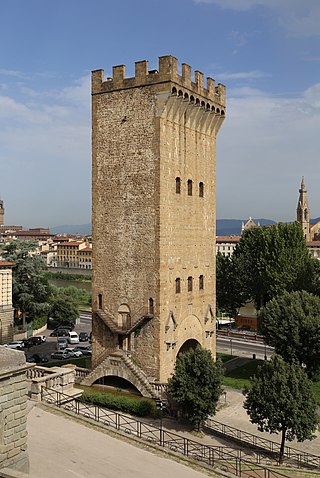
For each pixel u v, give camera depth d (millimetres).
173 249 50875
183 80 50625
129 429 38688
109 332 51750
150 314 49281
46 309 91625
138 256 50250
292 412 37375
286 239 91562
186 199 53094
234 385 57906
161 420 44531
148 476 26969
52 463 27156
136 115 50469
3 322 83438
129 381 48844
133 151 50688
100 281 52500
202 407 41156
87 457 28375
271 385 38531
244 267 96250
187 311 53125
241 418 47312
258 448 40250
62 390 38531
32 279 89750
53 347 83000
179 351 53906
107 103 52344
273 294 88438
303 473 34562
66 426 32688
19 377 24672
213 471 28750
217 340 87375
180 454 30500
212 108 56094
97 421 33969
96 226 52938
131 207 50750
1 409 23812
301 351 55281
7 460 24141
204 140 56406
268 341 58219
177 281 51844
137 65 50250
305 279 85562
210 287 57625
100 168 52844
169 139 50281
